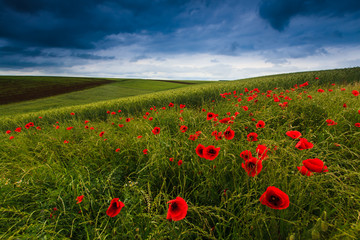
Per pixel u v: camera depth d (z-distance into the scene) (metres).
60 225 1.32
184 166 1.77
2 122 7.82
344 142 1.94
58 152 2.82
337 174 1.47
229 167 1.61
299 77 12.45
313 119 2.90
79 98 27.95
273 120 2.81
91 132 3.56
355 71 15.27
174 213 0.77
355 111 2.60
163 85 50.84
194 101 8.95
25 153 2.91
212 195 1.42
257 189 1.29
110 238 1.18
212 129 2.44
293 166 1.31
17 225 1.38
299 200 1.07
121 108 8.62
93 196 1.59
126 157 2.29
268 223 1.04
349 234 0.76
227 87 9.98
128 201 1.41
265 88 9.90
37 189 1.71
